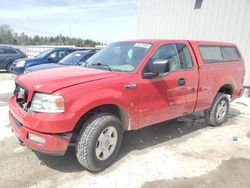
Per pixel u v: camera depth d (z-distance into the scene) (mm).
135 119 3885
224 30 9703
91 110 3510
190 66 4723
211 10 10000
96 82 3424
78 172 3547
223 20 9688
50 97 3070
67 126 3098
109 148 3668
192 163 3926
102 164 3559
